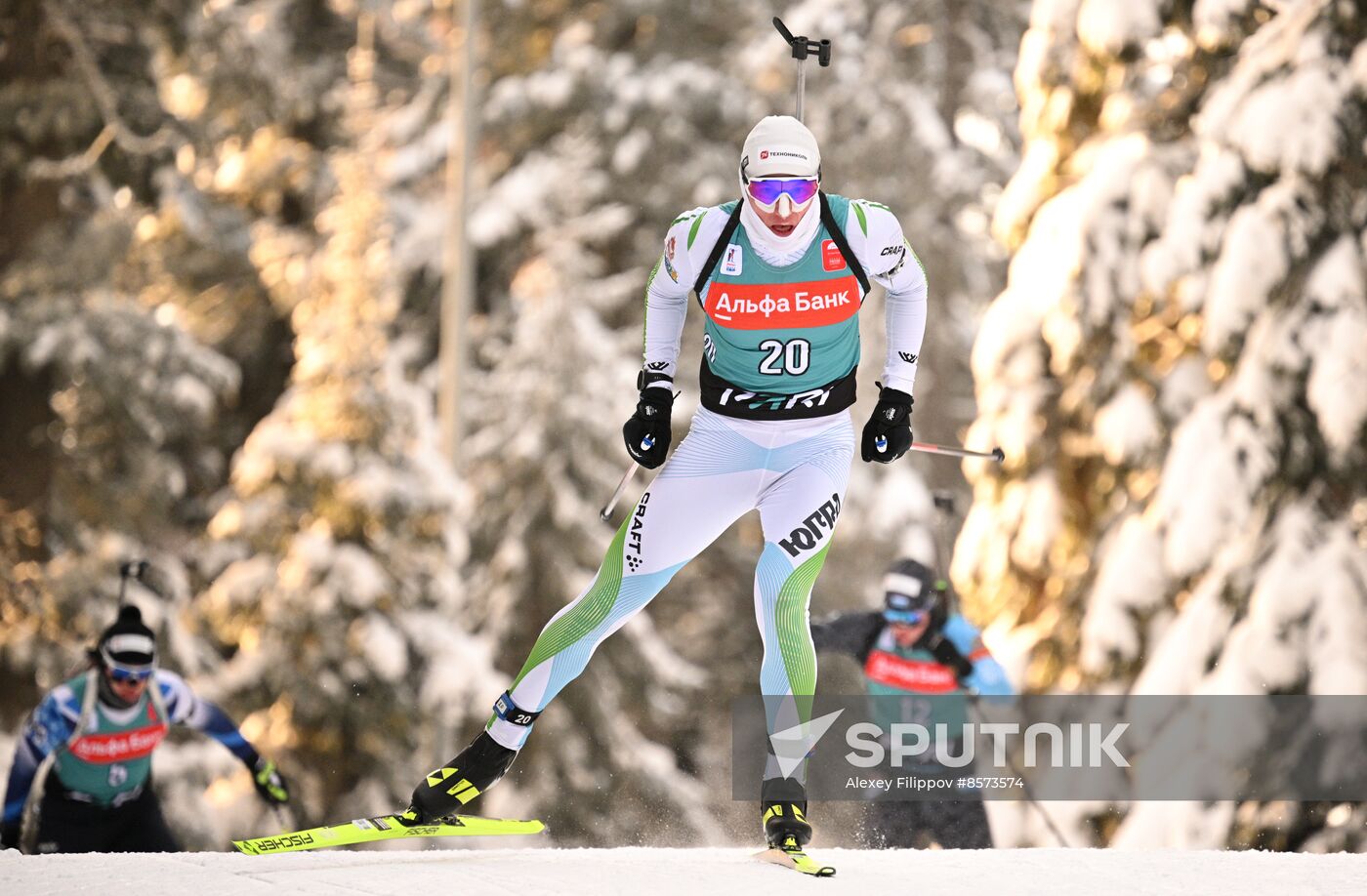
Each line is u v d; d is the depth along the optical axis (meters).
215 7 56.19
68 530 49.56
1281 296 31.08
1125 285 33.28
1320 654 29.61
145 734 23.23
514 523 61.34
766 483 15.11
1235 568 30.94
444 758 46.84
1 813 22.84
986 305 73.62
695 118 77.88
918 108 71.00
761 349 14.61
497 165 81.06
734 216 14.23
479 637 60.94
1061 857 15.72
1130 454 33.28
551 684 15.13
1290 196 30.89
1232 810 30.14
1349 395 29.80
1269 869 15.00
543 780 58.03
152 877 14.16
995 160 73.44
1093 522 35.12
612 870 14.41
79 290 49.62
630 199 77.94
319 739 45.19
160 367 52.44
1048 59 35.75
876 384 15.66
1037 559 35.16
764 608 14.84
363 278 48.22
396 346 76.12
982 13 74.12
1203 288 31.97
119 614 23.08
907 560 23.39
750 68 72.44
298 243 70.38
